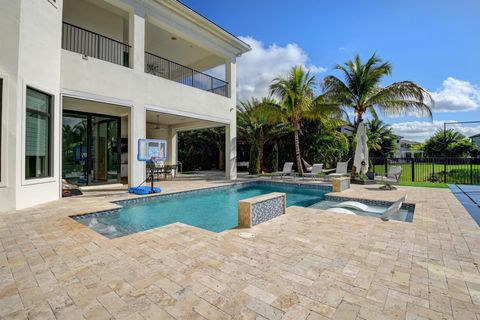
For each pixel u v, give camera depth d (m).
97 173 9.77
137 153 8.55
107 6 8.82
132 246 3.37
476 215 5.12
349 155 19.83
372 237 3.73
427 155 27.12
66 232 3.95
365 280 2.45
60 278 2.50
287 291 2.25
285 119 14.79
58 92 6.62
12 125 5.25
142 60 8.81
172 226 4.34
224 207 7.43
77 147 9.15
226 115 12.57
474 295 2.18
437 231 4.03
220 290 2.26
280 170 18.78
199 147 21.81
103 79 7.67
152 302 2.08
